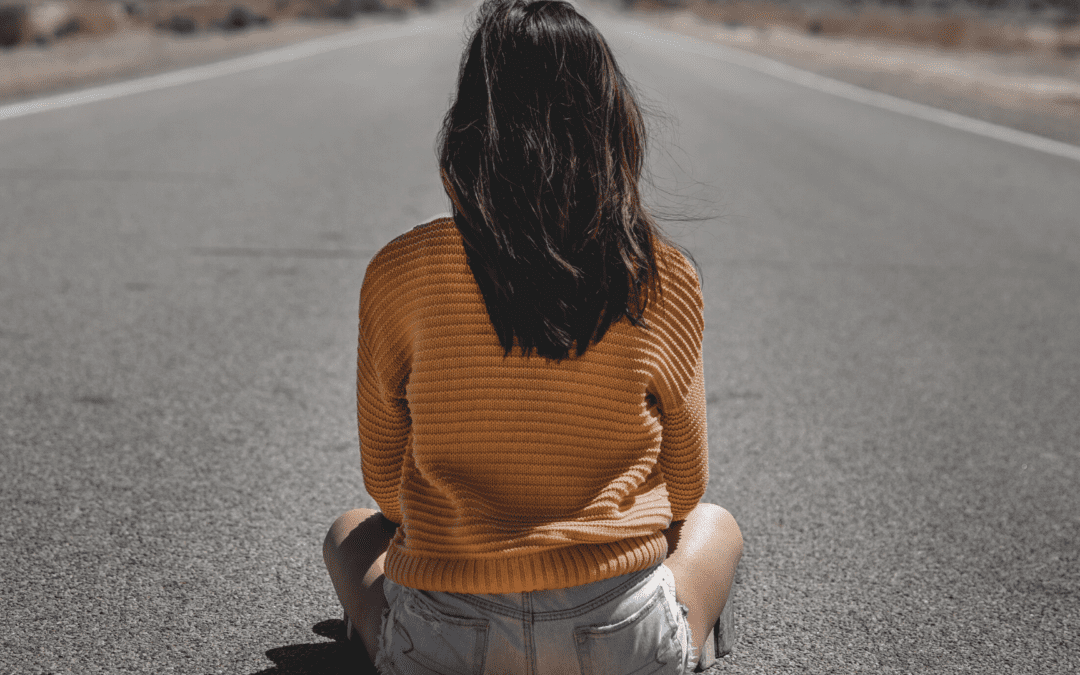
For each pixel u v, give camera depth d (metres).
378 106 13.29
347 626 2.12
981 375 4.48
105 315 4.86
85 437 3.47
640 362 1.56
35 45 23.03
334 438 3.54
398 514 1.88
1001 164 10.55
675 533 1.93
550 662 1.55
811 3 82.62
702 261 6.32
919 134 12.59
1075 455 3.62
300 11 39.03
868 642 2.42
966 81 20.38
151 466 3.26
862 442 3.68
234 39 26.05
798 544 2.90
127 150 9.45
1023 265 6.53
